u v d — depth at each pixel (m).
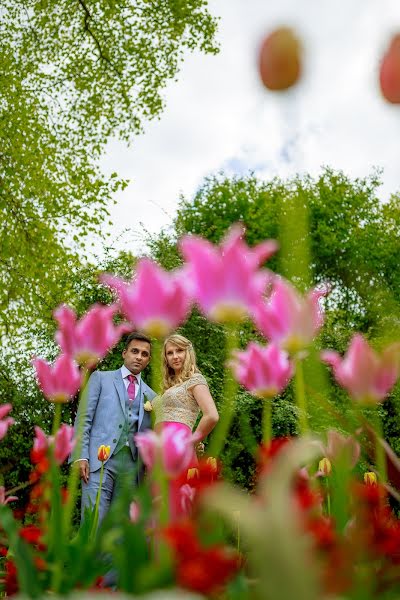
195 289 0.64
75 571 0.75
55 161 12.61
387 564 0.80
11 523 0.71
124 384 3.49
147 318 0.66
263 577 0.38
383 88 0.46
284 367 0.80
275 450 0.79
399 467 0.84
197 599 0.47
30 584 0.69
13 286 11.02
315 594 0.37
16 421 6.76
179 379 3.28
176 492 0.90
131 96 13.24
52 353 7.27
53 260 11.28
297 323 0.67
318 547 0.70
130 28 12.95
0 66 12.54
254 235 18.81
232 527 0.93
